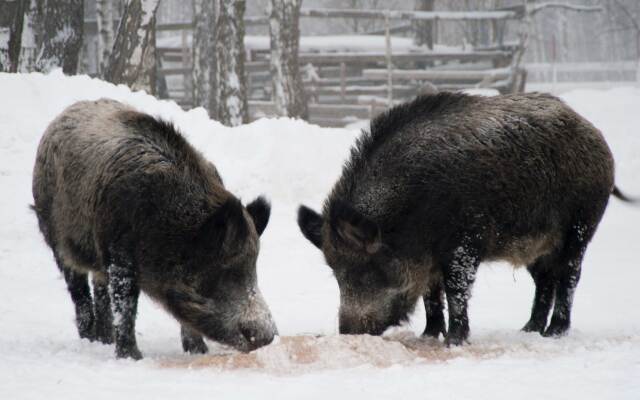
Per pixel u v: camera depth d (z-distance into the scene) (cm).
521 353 1142
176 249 1147
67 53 3388
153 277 1165
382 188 1248
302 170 2698
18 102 2723
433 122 1277
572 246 1380
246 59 5438
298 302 1777
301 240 2359
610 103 4234
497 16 5244
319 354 1061
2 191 2445
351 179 1271
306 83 5231
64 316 1644
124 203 1155
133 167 1161
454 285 1259
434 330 1362
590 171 1374
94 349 1271
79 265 1290
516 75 5066
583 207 1380
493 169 1267
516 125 1306
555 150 1330
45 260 2158
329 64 5416
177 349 1330
